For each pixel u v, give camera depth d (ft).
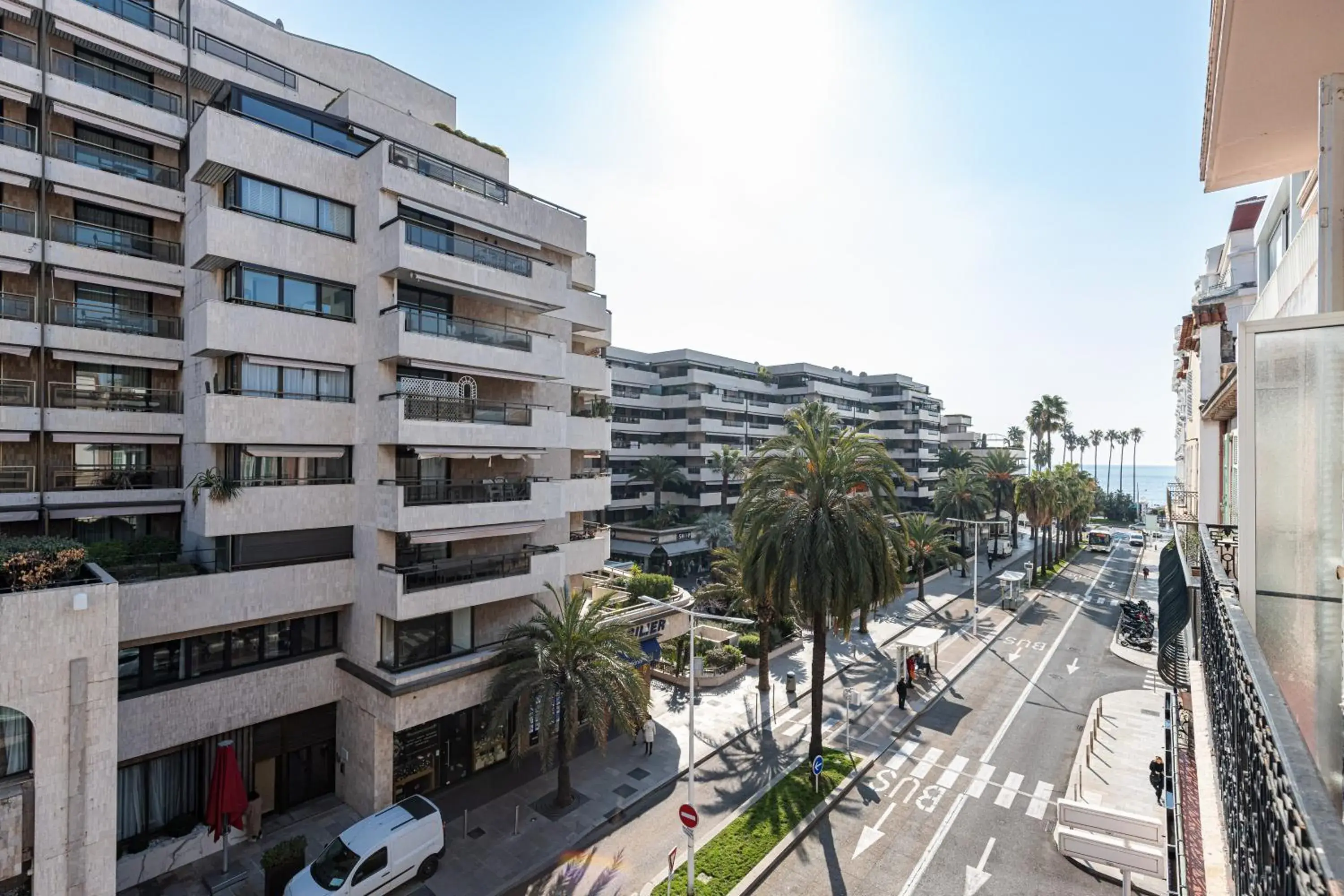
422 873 54.13
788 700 91.97
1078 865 56.70
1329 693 13.55
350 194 66.80
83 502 63.87
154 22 69.21
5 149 59.88
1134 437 458.09
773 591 71.15
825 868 56.29
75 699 40.96
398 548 64.08
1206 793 16.39
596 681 63.67
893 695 95.20
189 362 68.08
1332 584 13.64
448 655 69.26
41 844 39.70
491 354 69.72
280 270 61.36
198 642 59.16
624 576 99.50
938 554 152.56
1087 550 251.39
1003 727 85.66
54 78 61.98
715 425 210.79
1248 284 55.77
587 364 88.33
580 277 89.71
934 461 286.46
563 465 83.82
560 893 52.90
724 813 64.69
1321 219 16.79
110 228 66.39
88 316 65.67
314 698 64.90
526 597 77.36
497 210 73.67
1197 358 66.33
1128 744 80.18
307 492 63.16
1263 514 14.44
